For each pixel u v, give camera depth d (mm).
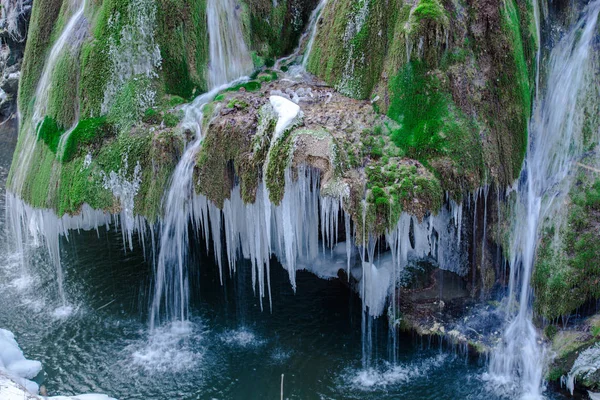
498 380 8367
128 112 9672
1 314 10148
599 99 8922
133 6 9758
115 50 9773
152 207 9367
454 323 9062
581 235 8539
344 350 9078
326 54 10000
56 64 10336
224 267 11219
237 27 10688
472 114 8688
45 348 9266
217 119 9172
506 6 8602
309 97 9594
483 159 8641
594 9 9125
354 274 10305
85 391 8320
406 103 8758
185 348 9242
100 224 13039
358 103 9312
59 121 10172
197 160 9094
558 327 8523
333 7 9938
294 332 9539
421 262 10211
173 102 9852
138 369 8773
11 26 18281
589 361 8016
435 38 8469
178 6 9914
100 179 9500
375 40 9281
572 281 8406
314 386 8375
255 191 8852
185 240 10891
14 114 19609
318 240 10797
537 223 8922
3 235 12945
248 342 9328
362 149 8602
